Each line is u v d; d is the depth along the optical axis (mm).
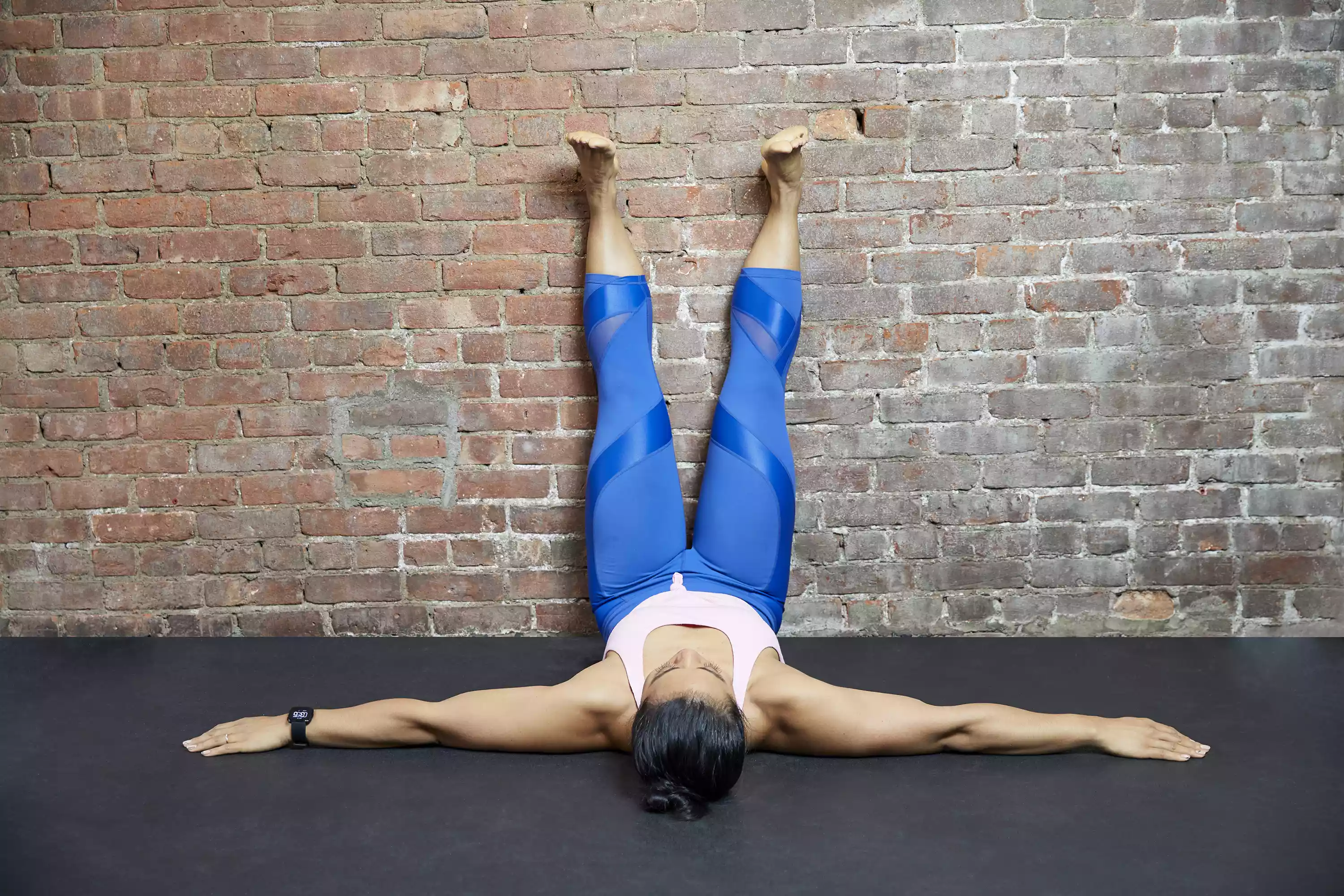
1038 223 2578
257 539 2748
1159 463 2648
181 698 2377
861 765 2029
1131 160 2555
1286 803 1847
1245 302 2588
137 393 2707
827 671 2477
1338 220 2555
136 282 2668
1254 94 2529
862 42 2535
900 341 2625
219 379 2697
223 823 1824
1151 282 2590
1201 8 2510
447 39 2568
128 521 2748
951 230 2588
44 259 2664
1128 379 2623
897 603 2719
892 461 2670
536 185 2607
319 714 2107
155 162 2627
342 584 2758
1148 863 1663
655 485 2430
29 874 1663
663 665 1970
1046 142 2555
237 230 2645
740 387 2467
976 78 2541
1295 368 2605
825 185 2582
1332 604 2688
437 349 2670
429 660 2588
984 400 2639
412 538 2738
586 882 1633
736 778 1804
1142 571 2688
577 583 2736
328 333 2672
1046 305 2602
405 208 2625
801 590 2723
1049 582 2697
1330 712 2223
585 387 2668
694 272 2617
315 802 1897
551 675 2480
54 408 2717
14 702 2355
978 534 2688
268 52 2584
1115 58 2527
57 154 2629
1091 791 1904
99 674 2521
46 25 2586
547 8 2551
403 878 1649
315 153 2613
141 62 2596
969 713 2010
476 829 1798
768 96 2559
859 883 1621
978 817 1818
